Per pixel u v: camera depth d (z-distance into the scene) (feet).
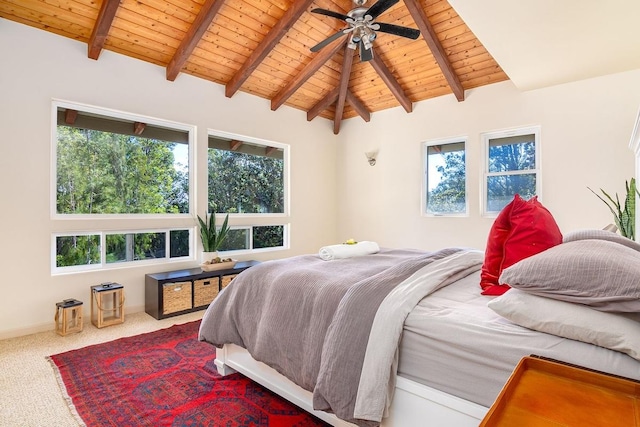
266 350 5.82
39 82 9.95
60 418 5.79
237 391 6.64
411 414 4.25
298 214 17.44
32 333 9.78
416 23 11.65
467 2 7.75
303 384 5.24
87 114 11.11
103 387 6.79
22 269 9.71
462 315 4.25
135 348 8.71
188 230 13.51
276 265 7.01
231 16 11.54
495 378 3.62
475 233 14.48
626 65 10.87
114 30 10.71
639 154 9.04
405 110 16.38
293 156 17.20
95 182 11.27
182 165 13.38
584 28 8.66
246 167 15.57
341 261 7.51
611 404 2.45
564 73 11.50
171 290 11.35
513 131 13.71
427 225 15.85
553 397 2.55
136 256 12.10
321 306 5.29
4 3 9.10
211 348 8.74
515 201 5.34
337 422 5.13
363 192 18.19
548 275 3.65
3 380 7.06
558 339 3.50
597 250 3.70
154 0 10.20
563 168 12.41
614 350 3.21
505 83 13.62
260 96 15.74
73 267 10.77
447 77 13.60
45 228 10.09
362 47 9.89
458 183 15.23
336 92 16.43
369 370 4.27
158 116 12.42
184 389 6.72
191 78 13.34
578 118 12.14
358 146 18.38
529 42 9.41
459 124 14.85
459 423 3.86
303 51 13.93
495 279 5.23
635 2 7.54
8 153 9.48
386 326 4.37
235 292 6.88
